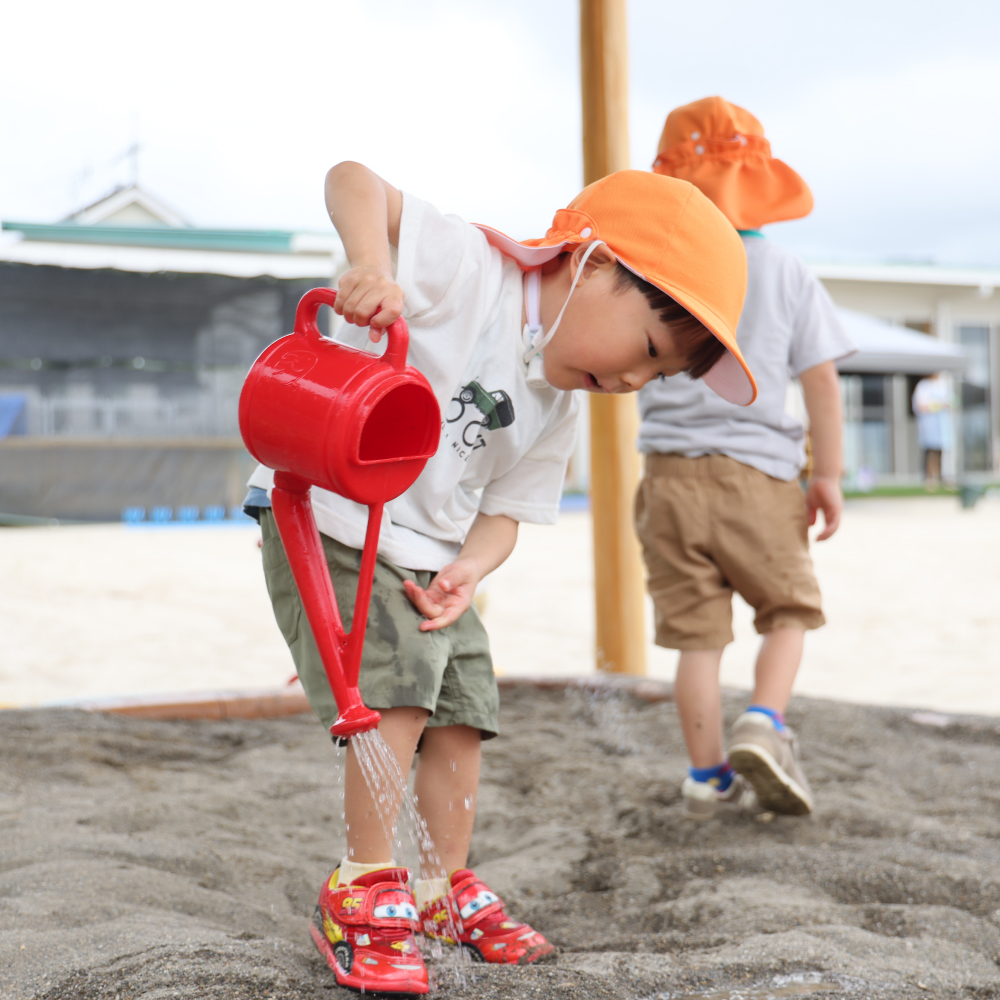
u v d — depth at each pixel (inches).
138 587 247.8
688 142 89.2
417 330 54.1
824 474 89.1
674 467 86.4
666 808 86.5
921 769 96.8
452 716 56.6
